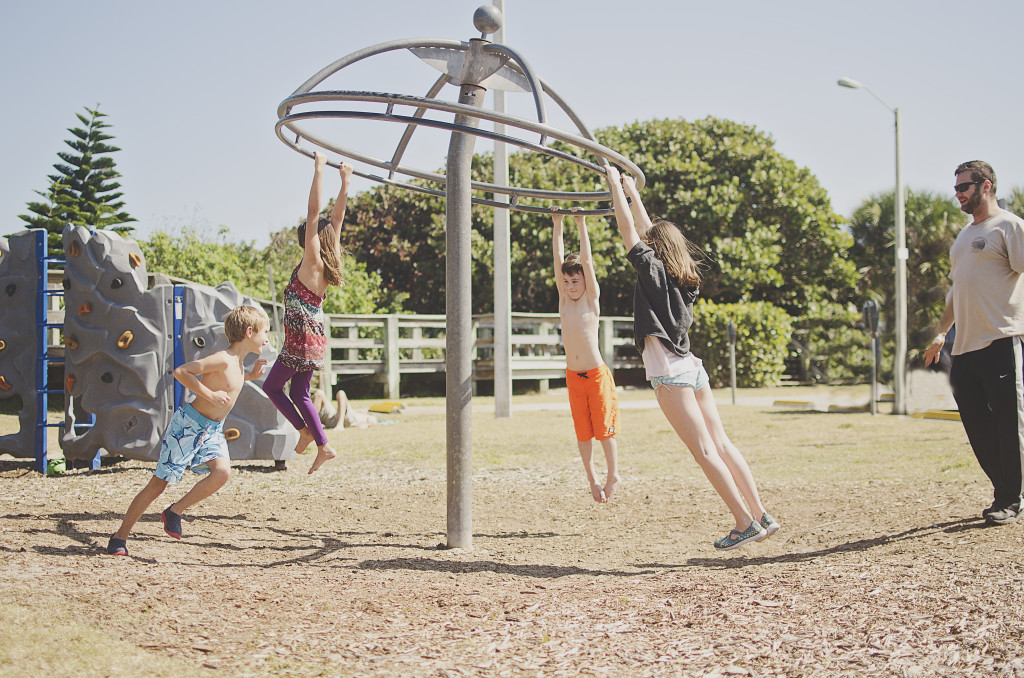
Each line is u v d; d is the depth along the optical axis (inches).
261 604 136.1
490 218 1115.3
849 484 261.4
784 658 109.8
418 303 1221.1
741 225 1061.8
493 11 179.5
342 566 171.2
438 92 205.0
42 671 99.3
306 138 193.0
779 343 942.4
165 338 294.4
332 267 186.7
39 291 303.7
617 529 216.1
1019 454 182.2
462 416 191.0
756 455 343.3
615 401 208.4
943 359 616.1
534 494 269.6
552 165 1090.1
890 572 145.5
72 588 137.8
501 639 120.2
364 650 115.5
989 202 187.9
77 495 247.8
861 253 1065.5
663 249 174.7
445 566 172.6
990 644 108.7
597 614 130.6
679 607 132.6
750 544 192.2
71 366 302.2
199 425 176.2
